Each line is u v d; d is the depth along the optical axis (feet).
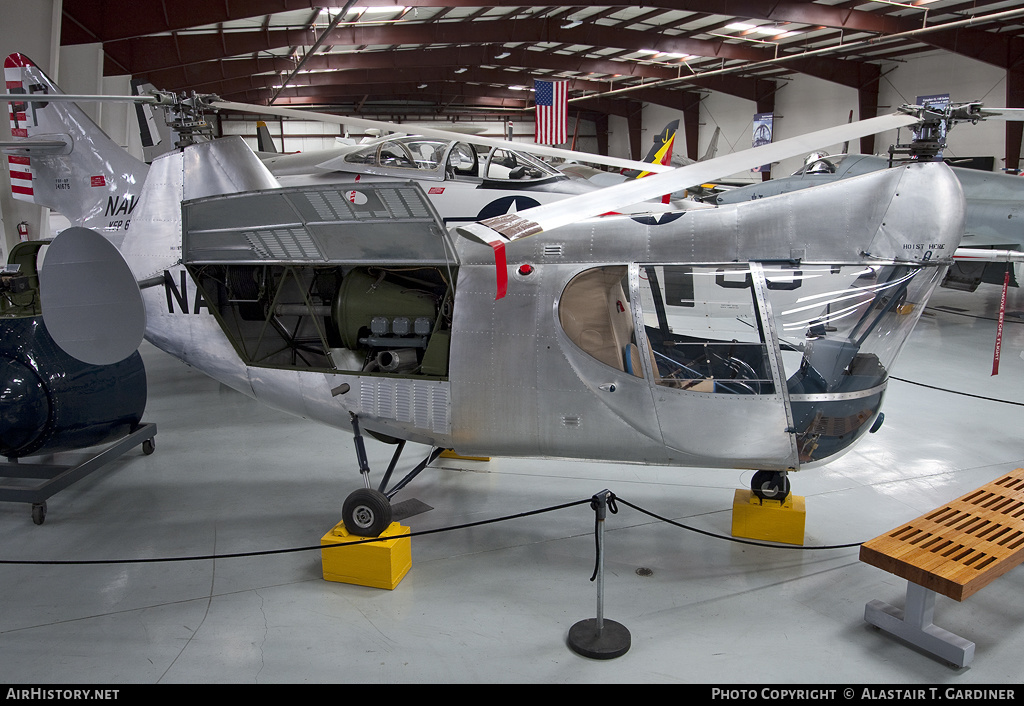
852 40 60.39
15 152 20.48
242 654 9.18
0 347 14.03
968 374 23.08
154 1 38.14
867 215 10.07
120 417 15.56
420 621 9.91
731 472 15.51
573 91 99.60
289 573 11.34
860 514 13.32
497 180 23.90
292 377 12.39
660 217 11.08
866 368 10.69
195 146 13.02
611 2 45.47
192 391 22.72
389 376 11.68
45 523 13.19
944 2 47.96
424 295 12.03
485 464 16.12
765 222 10.50
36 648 9.36
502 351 11.03
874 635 9.59
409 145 24.66
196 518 13.37
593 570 11.34
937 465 15.72
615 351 10.80
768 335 10.30
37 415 13.96
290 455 16.81
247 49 53.01
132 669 8.90
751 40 63.16
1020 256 14.69
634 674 8.73
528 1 44.80
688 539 12.39
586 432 11.03
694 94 94.43
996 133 59.21
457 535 12.59
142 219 13.48
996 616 10.04
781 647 9.29
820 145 9.11
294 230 10.78
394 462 12.21
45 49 29.73
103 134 19.49
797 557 11.73
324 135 112.37
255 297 12.87
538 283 10.98
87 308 11.37
